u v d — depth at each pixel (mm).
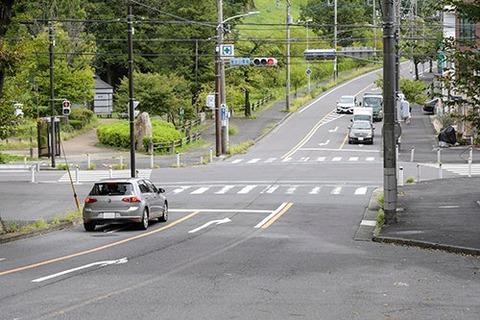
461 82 41344
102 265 34969
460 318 23375
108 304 25578
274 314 24000
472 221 50531
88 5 185750
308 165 101562
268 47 186125
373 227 52156
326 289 28484
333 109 186500
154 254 39000
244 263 35531
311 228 51875
